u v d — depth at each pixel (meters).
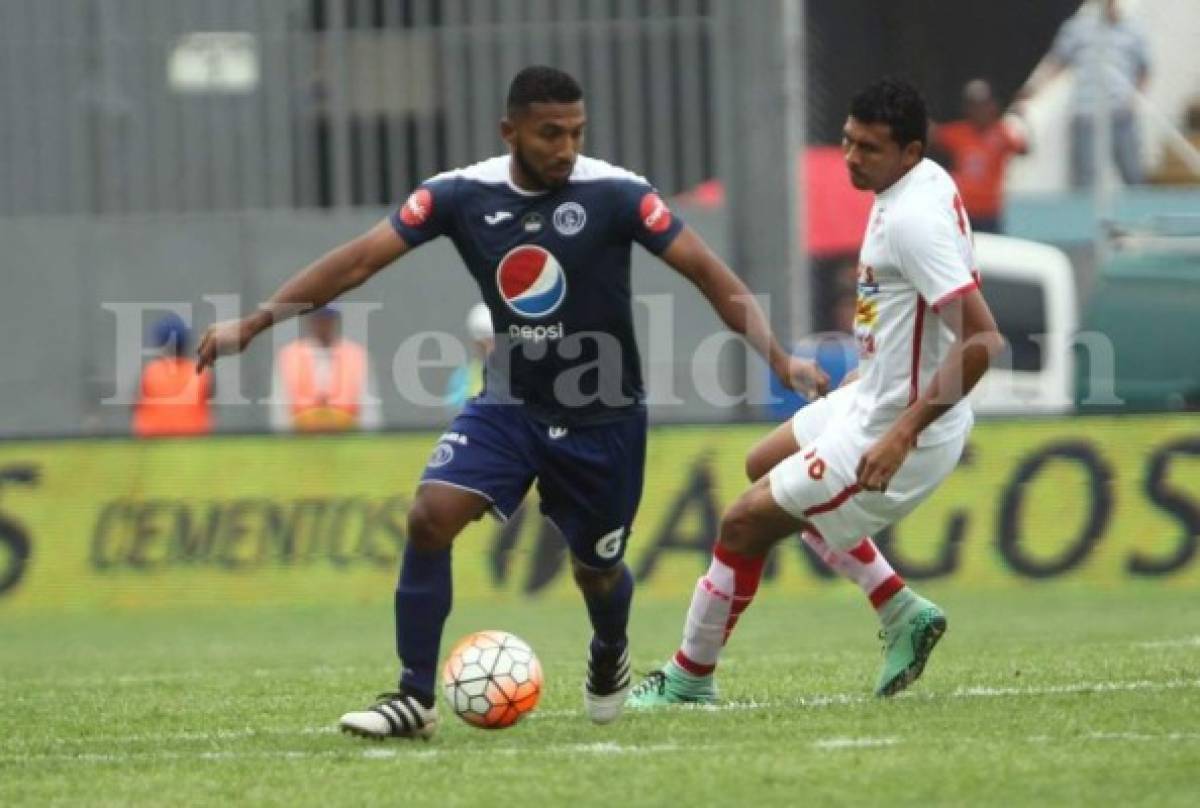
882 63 67.06
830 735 25.17
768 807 20.61
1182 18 68.75
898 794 21.11
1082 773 22.03
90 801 22.00
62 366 68.06
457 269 67.56
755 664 35.50
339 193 67.44
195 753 25.48
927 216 27.20
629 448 25.95
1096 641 38.66
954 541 54.34
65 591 54.91
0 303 67.88
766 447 30.30
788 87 65.75
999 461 54.66
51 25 67.12
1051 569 54.28
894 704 28.27
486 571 54.25
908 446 26.78
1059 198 66.25
